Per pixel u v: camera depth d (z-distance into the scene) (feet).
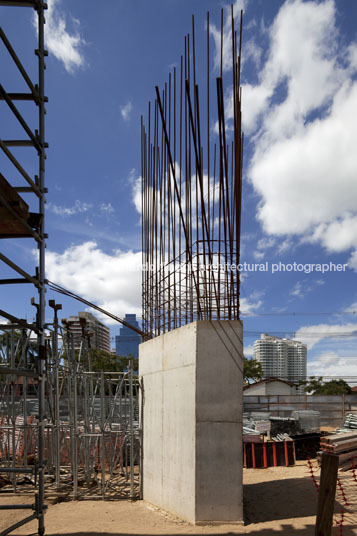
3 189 15.07
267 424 58.23
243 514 25.90
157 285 31.71
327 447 37.04
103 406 34.14
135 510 28.02
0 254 14.20
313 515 25.39
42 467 18.13
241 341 25.58
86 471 34.30
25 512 27.78
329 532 13.58
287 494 30.42
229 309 26.04
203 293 25.95
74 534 22.54
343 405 72.13
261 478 37.32
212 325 25.50
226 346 25.40
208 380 24.98
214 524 23.65
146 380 32.45
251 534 22.07
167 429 28.12
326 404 74.64
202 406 24.73
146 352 32.94
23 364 36.91
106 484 34.94
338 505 27.50
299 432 58.90
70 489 33.81
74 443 32.68
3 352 38.22
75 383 34.12
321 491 13.83
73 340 36.58
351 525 23.54
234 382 25.09
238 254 26.08
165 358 29.27
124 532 22.72
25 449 36.32
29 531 23.43
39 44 19.49
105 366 146.20
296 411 67.92
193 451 24.53
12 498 31.45
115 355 159.43
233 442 24.56
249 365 185.26
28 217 17.63
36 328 18.02
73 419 36.50
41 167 19.30
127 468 40.29
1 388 39.47
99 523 24.80
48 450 38.17
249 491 31.81
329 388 202.08
